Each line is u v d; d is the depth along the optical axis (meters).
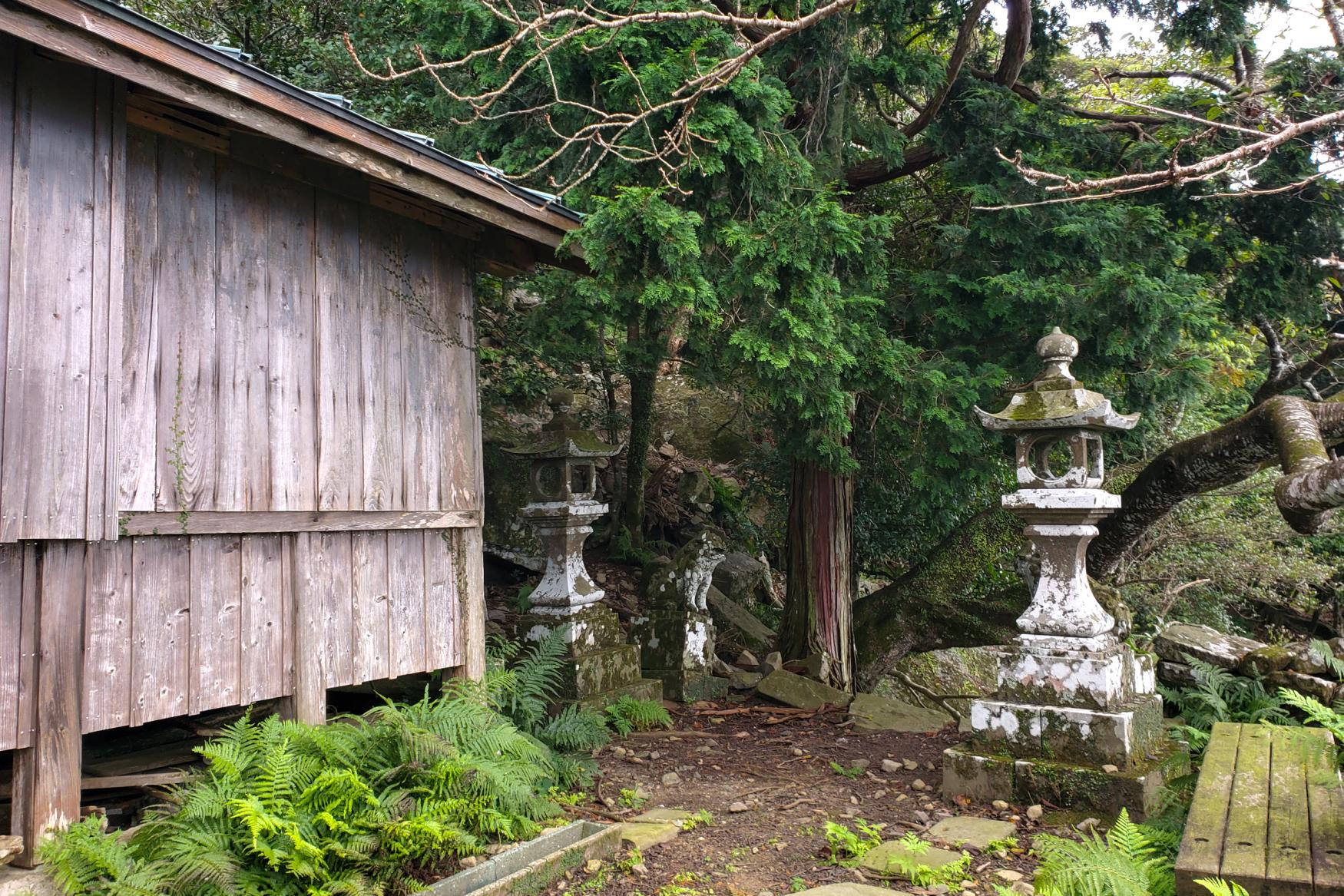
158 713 3.90
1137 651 6.12
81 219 3.65
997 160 8.19
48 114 3.58
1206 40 8.43
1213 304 8.75
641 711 7.41
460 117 7.69
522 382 10.66
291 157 4.51
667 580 8.90
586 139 5.73
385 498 4.96
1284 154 7.96
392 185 4.42
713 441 14.09
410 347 5.21
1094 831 4.09
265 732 4.04
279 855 3.36
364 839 3.62
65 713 3.55
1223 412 14.14
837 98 8.05
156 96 3.88
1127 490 9.20
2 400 3.38
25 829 3.43
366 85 9.23
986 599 9.62
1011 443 8.56
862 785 5.93
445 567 5.41
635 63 6.52
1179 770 5.26
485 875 3.94
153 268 3.97
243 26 9.76
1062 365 5.79
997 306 7.90
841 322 7.10
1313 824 3.26
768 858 4.50
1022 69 9.34
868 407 8.89
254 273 4.39
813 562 9.75
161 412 3.95
